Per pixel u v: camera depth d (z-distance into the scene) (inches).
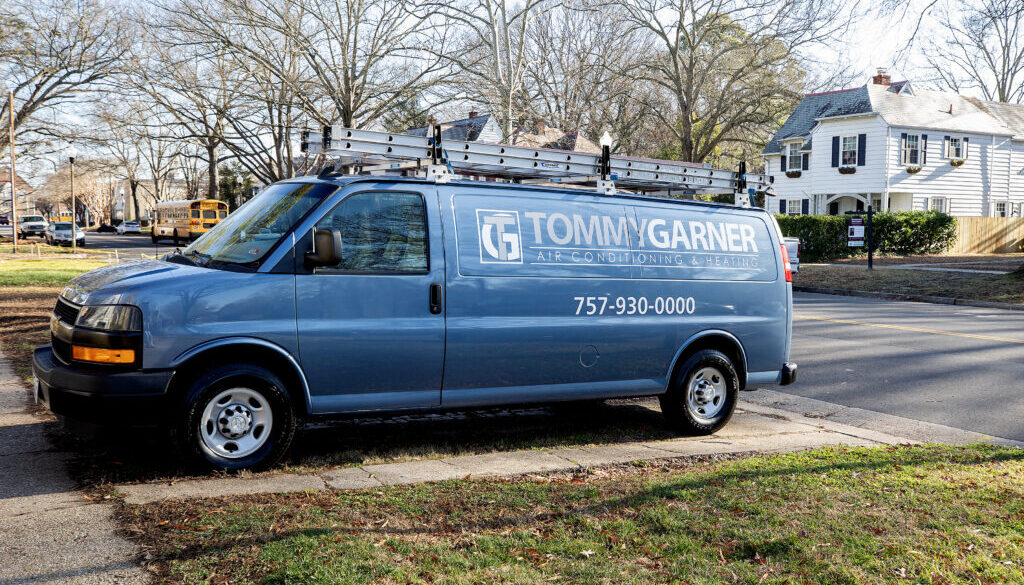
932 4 782.5
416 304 219.0
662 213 267.6
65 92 1654.8
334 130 221.5
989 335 538.0
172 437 197.5
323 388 209.9
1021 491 194.4
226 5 1111.0
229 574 131.9
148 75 1205.7
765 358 286.8
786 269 292.7
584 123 1696.6
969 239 1466.5
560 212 246.4
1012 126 1788.9
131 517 159.9
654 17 1432.1
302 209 213.5
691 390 269.1
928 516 173.2
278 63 1235.2
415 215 222.4
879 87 1578.5
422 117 1347.2
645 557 147.0
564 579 135.6
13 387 299.6
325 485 188.2
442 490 185.2
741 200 295.6
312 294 206.7
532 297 236.4
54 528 153.4
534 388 240.4
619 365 253.8
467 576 134.3
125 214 5162.4
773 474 205.6
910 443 257.9
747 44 1407.5
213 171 1931.6
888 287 885.8
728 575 139.4
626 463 221.0
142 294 191.9
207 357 199.5
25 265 1013.2
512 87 1012.5
